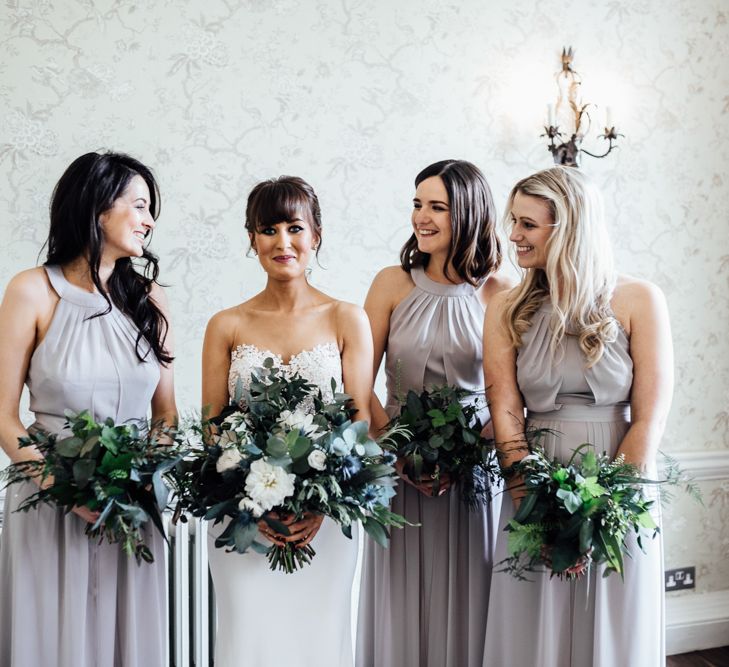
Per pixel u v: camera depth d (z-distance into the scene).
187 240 2.99
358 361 2.33
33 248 2.83
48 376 2.08
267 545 2.13
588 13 3.40
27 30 2.78
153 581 2.16
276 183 2.26
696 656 3.48
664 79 3.50
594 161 3.42
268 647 2.17
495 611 2.36
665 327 2.24
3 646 2.13
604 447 2.25
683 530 3.55
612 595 2.21
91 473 1.87
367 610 2.66
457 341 2.50
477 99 3.28
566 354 2.24
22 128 2.79
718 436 3.61
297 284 2.33
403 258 2.62
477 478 2.42
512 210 2.31
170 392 2.35
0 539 2.22
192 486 2.02
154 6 2.90
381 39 3.15
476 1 3.26
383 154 3.18
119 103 2.88
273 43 3.03
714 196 3.58
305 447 1.95
